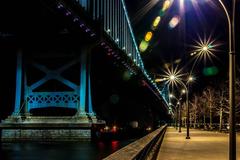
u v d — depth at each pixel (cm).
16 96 5684
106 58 6444
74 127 5453
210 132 7494
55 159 3397
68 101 5562
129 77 8162
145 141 1733
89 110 5678
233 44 1600
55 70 5659
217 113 9525
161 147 3212
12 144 5091
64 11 4206
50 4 3941
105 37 5775
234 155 1555
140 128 11144
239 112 7744
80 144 5053
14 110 5725
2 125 5597
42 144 5034
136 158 1081
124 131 9188
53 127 5500
